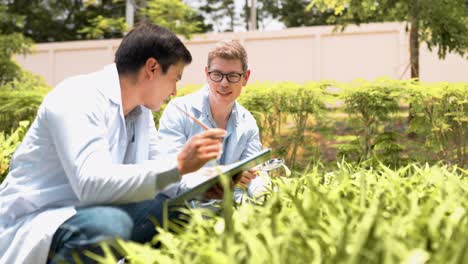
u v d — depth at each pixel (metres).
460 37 7.59
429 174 2.37
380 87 5.00
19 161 2.35
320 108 5.24
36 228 2.16
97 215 2.12
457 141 4.89
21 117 6.21
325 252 1.44
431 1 7.48
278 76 15.36
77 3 27.06
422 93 4.86
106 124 2.33
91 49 17.44
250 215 1.74
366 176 2.39
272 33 15.34
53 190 2.29
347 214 1.64
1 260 2.20
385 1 8.10
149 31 2.41
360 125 5.08
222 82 3.50
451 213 1.77
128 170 2.08
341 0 8.31
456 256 1.28
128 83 2.43
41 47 17.91
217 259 1.37
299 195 2.11
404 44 14.05
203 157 2.07
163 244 1.70
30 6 25.67
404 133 5.50
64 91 2.26
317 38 14.91
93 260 2.13
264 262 1.35
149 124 2.81
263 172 2.88
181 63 2.43
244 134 3.71
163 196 2.60
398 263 1.30
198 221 1.80
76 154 2.10
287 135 5.29
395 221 1.54
